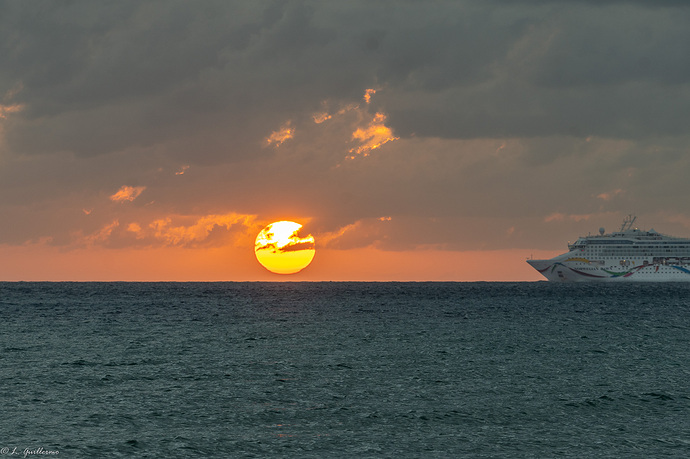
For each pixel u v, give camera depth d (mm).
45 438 64312
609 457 60781
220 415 73562
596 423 71562
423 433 67562
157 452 60969
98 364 105938
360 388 88312
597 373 100500
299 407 77562
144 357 114375
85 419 71000
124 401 79250
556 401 81125
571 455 61281
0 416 71500
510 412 75875
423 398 82625
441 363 109375
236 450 61812
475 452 61938
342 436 66312
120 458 59281
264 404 78812
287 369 102688
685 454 61594
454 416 74000
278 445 63375
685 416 74375
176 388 87375
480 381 93625
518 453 61719
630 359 114875
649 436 66938
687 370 103312
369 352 122375
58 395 81812
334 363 108688
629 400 81625
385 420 72062
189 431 67312
